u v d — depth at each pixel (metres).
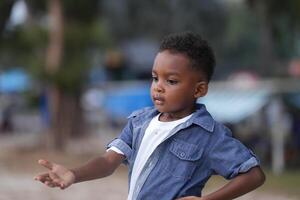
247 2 25.58
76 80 26.39
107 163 3.94
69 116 27.28
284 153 22.42
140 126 3.97
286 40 29.53
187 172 3.77
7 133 45.56
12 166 21.75
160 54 3.80
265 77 32.06
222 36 38.06
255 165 3.68
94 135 37.44
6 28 27.17
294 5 23.33
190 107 3.87
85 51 26.73
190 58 3.74
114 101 36.12
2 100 49.16
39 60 26.48
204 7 34.75
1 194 14.80
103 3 28.23
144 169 3.85
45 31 26.64
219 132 3.81
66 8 26.55
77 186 16.27
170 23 34.47
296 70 38.44
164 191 3.78
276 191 15.88
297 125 23.08
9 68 33.00
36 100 29.84
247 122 23.83
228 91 23.33
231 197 3.63
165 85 3.77
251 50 56.22
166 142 3.83
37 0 27.70
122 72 45.81
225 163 3.72
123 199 14.25
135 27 38.44
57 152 26.14
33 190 15.59
